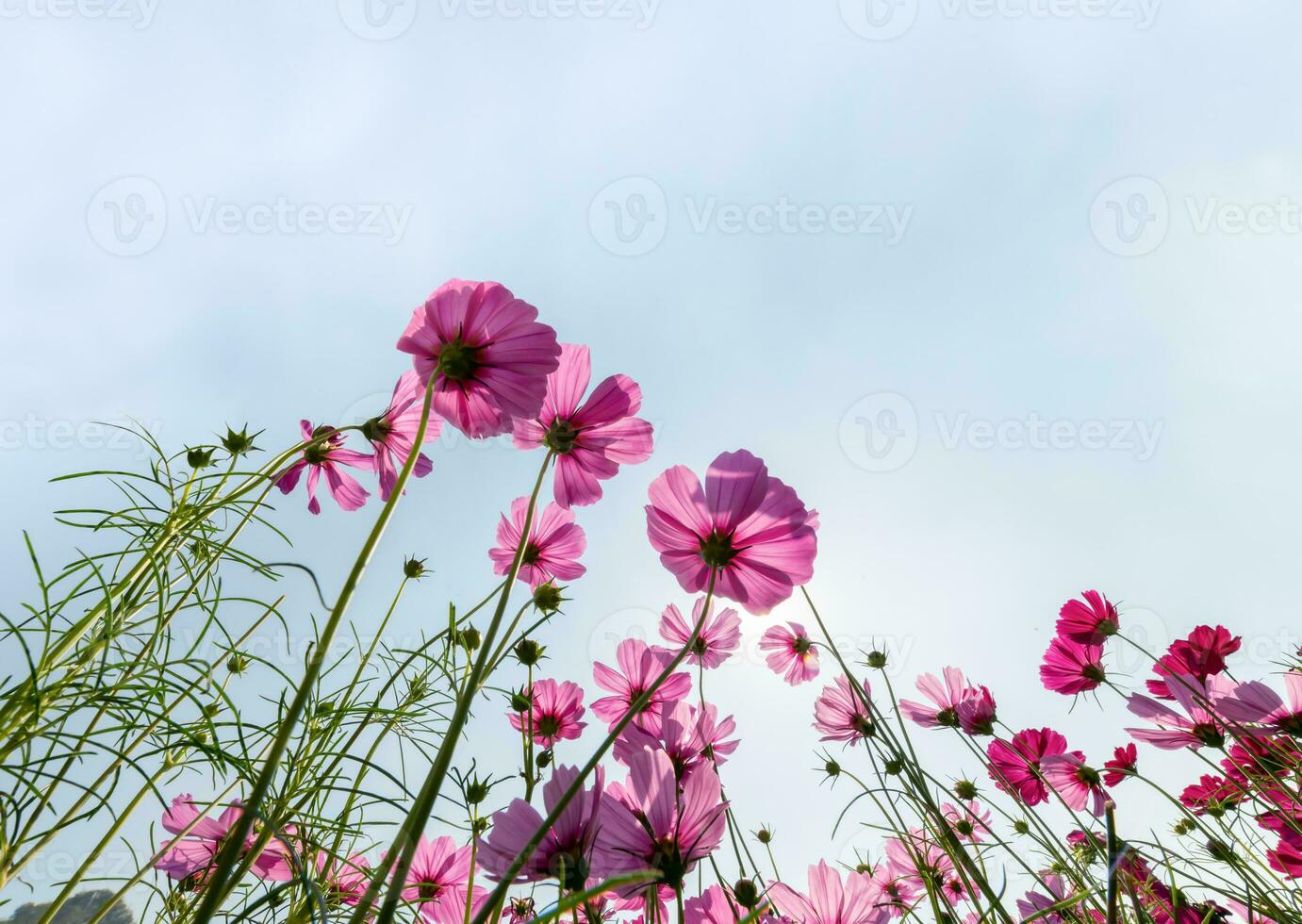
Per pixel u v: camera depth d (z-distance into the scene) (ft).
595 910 1.86
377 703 2.27
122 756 1.97
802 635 3.24
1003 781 2.70
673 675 2.49
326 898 2.10
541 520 2.73
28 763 1.94
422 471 2.57
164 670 2.05
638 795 1.95
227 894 1.67
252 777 2.04
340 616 1.73
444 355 2.19
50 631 2.11
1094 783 2.89
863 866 2.81
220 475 2.34
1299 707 2.53
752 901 2.11
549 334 2.23
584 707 2.63
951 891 2.76
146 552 2.18
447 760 1.70
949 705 3.13
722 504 2.21
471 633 2.36
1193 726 2.69
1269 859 2.59
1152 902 2.33
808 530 2.19
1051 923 2.37
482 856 1.87
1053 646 3.08
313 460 2.74
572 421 2.42
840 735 3.06
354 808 2.17
